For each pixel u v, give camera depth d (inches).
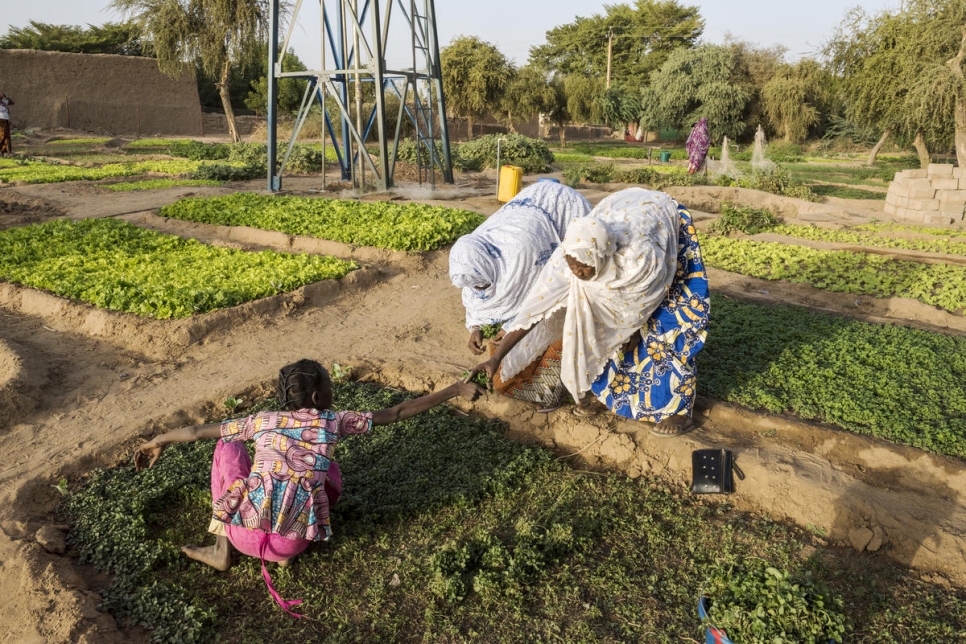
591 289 187.9
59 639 141.0
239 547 159.2
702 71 2081.7
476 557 167.9
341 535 177.5
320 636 147.7
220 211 539.8
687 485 204.1
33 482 195.3
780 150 1866.4
